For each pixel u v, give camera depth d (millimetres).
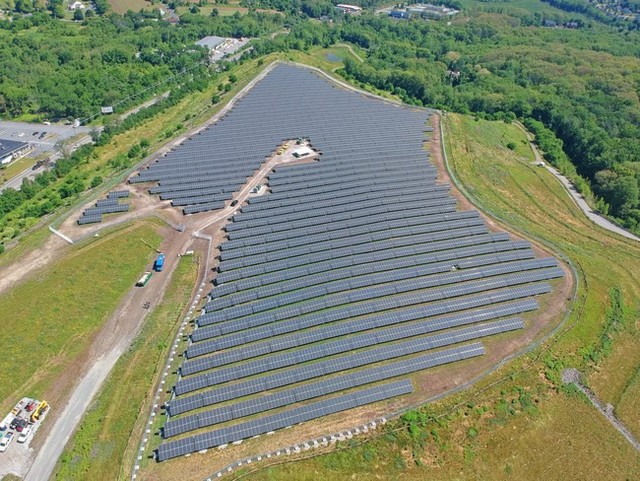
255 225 120875
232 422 75938
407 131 178375
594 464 75375
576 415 81688
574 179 172375
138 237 114438
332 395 80625
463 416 78625
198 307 97125
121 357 87062
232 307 97125
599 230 138250
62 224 117000
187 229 119188
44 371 83688
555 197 157125
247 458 70875
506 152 182125
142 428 74938
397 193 137500
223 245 112688
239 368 83125
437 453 73812
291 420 75688
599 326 97750
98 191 131625
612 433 79875
